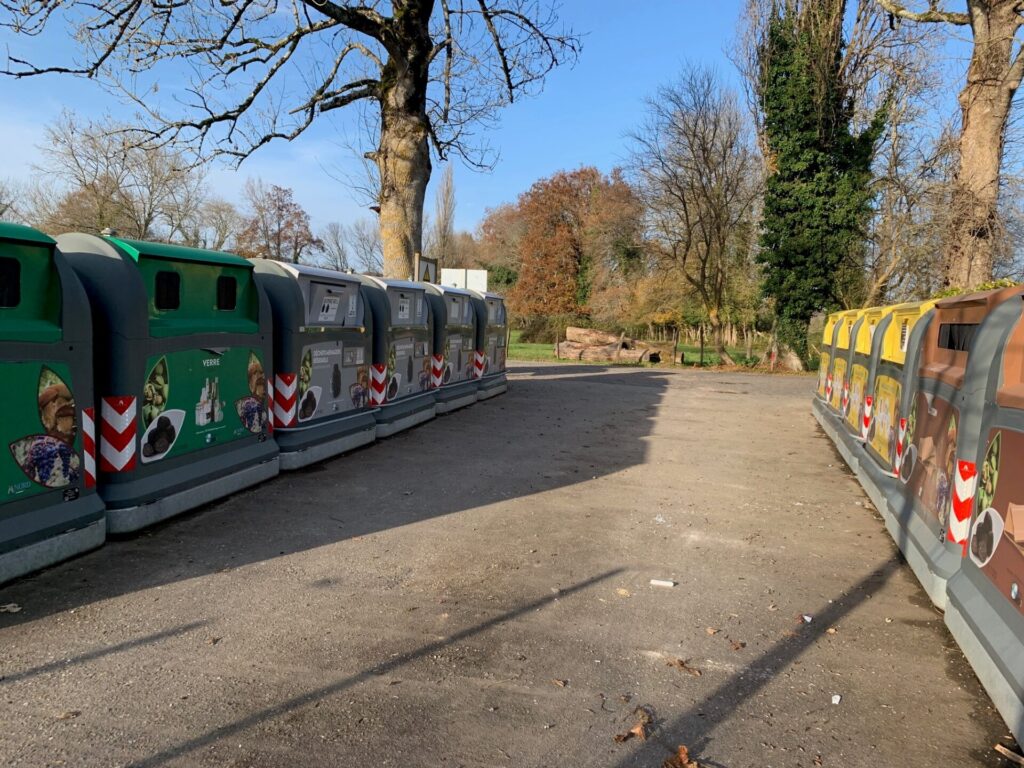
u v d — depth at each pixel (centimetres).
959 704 324
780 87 2517
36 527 429
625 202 4766
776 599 446
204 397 594
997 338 397
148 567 454
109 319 494
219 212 3875
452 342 1262
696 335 4425
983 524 377
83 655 336
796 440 1097
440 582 450
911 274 2531
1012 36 1599
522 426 1120
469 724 292
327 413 809
